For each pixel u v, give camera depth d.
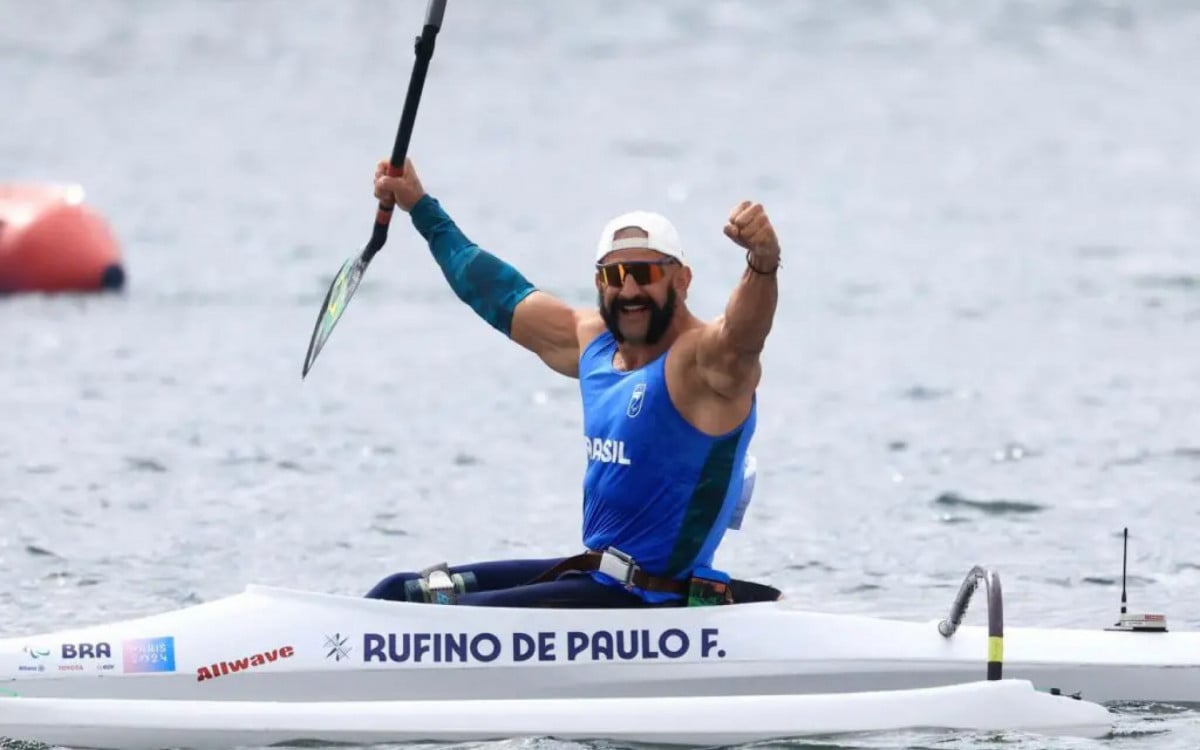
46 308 74.75
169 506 43.34
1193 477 46.12
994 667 25.30
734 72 173.50
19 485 45.34
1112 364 61.72
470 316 73.44
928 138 136.50
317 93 163.88
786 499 44.34
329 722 24.41
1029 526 41.50
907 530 41.22
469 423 53.66
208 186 115.88
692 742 24.67
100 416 54.34
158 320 72.12
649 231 25.00
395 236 96.19
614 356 26.28
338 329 70.44
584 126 144.62
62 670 25.48
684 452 25.31
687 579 26.20
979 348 65.19
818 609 34.62
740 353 24.62
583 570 26.20
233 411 55.22
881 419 53.84
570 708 24.67
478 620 25.66
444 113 152.38
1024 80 167.38
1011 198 108.50
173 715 24.34
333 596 26.00
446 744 24.50
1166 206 103.75
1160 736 25.45
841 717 24.88
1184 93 158.62
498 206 107.38
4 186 80.75
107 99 159.50
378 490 45.22
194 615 26.06
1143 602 35.00
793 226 99.06
